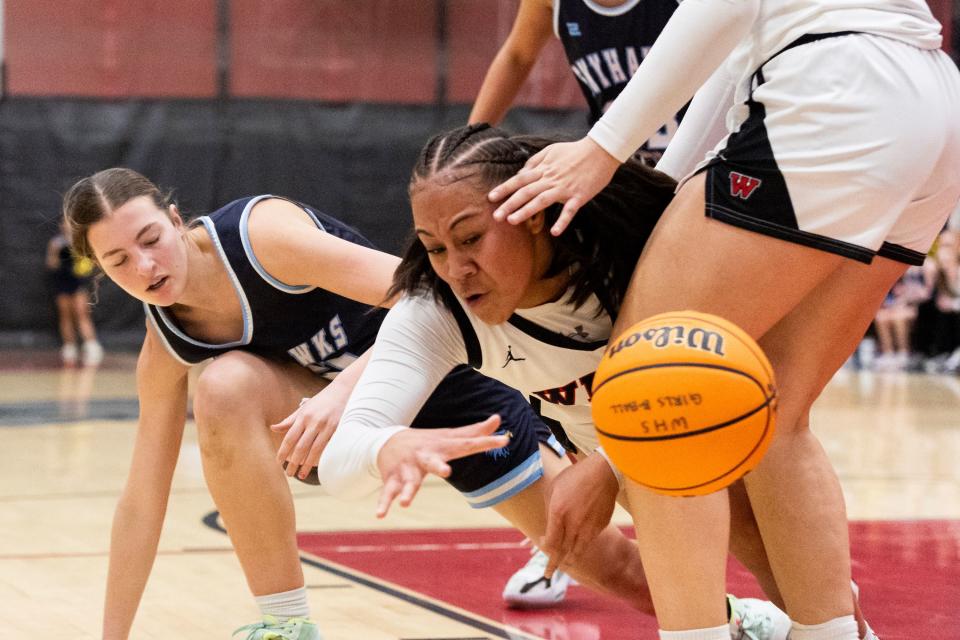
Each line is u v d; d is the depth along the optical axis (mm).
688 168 2982
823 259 2365
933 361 16250
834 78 2324
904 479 7043
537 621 3867
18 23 17484
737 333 2160
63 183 17703
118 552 3322
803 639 2631
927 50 2439
